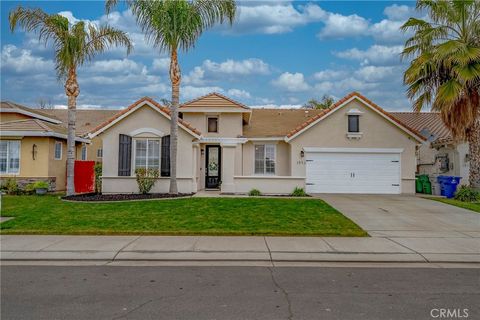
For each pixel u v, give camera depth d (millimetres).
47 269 7320
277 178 19375
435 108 17891
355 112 20797
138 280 6594
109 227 10766
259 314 5043
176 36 16469
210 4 16641
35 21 16891
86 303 5457
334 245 9102
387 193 20672
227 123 22859
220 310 5184
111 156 18891
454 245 9164
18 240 9492
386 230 10875
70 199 16031
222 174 19438
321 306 5348
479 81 16781
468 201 16766
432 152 24797
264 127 24344
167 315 5012
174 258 8062
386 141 20891
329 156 20938
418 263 7883
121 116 18750
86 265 7645
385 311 5168
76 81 18000
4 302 5504
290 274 7004
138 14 16406
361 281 6574
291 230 10484
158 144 18906
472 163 17609
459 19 17516
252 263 7820
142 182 18078
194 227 10805
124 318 4910
